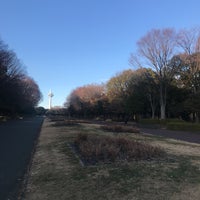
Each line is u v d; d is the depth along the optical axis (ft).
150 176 28.78
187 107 171.53
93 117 371.97
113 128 91.86
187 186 25.79
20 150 57.26
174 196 23.31
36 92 434.30
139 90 212.02
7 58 219.61
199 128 128.57
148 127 160.97
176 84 196.85
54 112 598.75
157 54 183.73
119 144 44.93
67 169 33.78
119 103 248.52
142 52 299.79
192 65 174.09
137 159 36.35
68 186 27.30
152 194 23.82
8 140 77.66
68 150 47.83
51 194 25.64
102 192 24.81
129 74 239.91
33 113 534.37
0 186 29.58
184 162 35.86
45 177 31.60
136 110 225.97
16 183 30.81
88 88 362.94
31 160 44.65
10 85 231.50
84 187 26.53
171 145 56.65
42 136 85.10
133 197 23.27
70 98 451.53
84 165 34.35
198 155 43.21
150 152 38.68
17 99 270.26
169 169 31.53
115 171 30.63
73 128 108.88
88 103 353.31
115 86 256.11
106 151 38.01
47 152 49.73
